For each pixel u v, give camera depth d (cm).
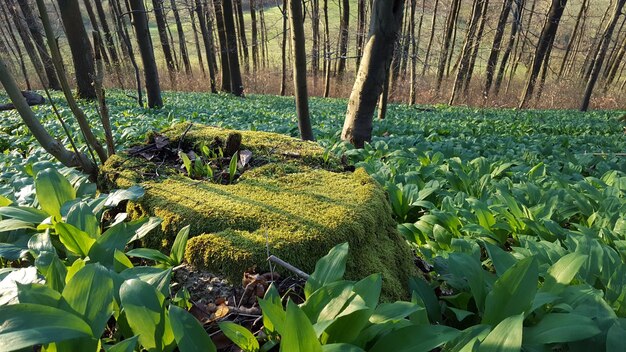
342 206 247
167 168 308
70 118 927
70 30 1420
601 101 2552
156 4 2445
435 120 1348
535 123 1352
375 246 247
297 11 621
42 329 135
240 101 1903
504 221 372
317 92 2919
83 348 152
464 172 516
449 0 2761
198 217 233
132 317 158
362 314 168
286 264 200
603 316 194
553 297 192
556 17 2222
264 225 227
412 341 160
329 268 190
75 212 230
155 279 186
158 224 225
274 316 160
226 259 208
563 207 415
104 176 301
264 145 349
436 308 229
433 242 343
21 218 235
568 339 171
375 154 663
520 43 3152
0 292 183
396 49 1300
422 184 483
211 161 323
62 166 362
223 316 193
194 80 2864
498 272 233
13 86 296
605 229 334
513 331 153
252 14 2969
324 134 898
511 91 2800
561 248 291
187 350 153
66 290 160
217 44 3209
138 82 1395
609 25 2005
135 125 872
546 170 602
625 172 610
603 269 252
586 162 666
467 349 152
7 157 539
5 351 125
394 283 235
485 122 1330
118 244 217
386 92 1174
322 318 165
